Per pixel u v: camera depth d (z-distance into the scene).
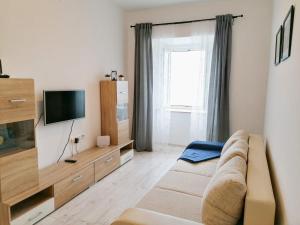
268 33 3.61
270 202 1.22
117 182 3.10
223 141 3.93
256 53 3.71
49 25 2.71
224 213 1.36
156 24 4.25
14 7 2.29
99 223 2.22
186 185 2.10
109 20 3.92
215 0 3.84
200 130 4.19
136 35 4.30
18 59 2.36
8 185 1.94
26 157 2.09
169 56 4.47
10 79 1.92
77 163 2.87
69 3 3.00
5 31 2.21
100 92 3.74
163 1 3.92
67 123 3.09
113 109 3.71
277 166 1.74
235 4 3.74
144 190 2.88
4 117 1.89
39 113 2.64
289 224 1.12
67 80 3.04
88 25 3.39
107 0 3.82
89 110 3.52
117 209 2.45
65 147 3.07
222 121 3.90
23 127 2.12
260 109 3.79
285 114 1.60
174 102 4.63
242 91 3.86
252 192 1.31
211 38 3.93
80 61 3.26
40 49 2.61
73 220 2.25
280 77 2.06
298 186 1.00
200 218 1.61
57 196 2.39
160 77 4.42
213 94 3.91
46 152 2.78
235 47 3.81
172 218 1.27
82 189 2.79
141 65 4.30
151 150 4.45
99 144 3.59
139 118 4.40
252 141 2.61
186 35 4.11
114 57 4.12
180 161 2.74
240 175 1.43
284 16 2.08
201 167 2.54
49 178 2.42
